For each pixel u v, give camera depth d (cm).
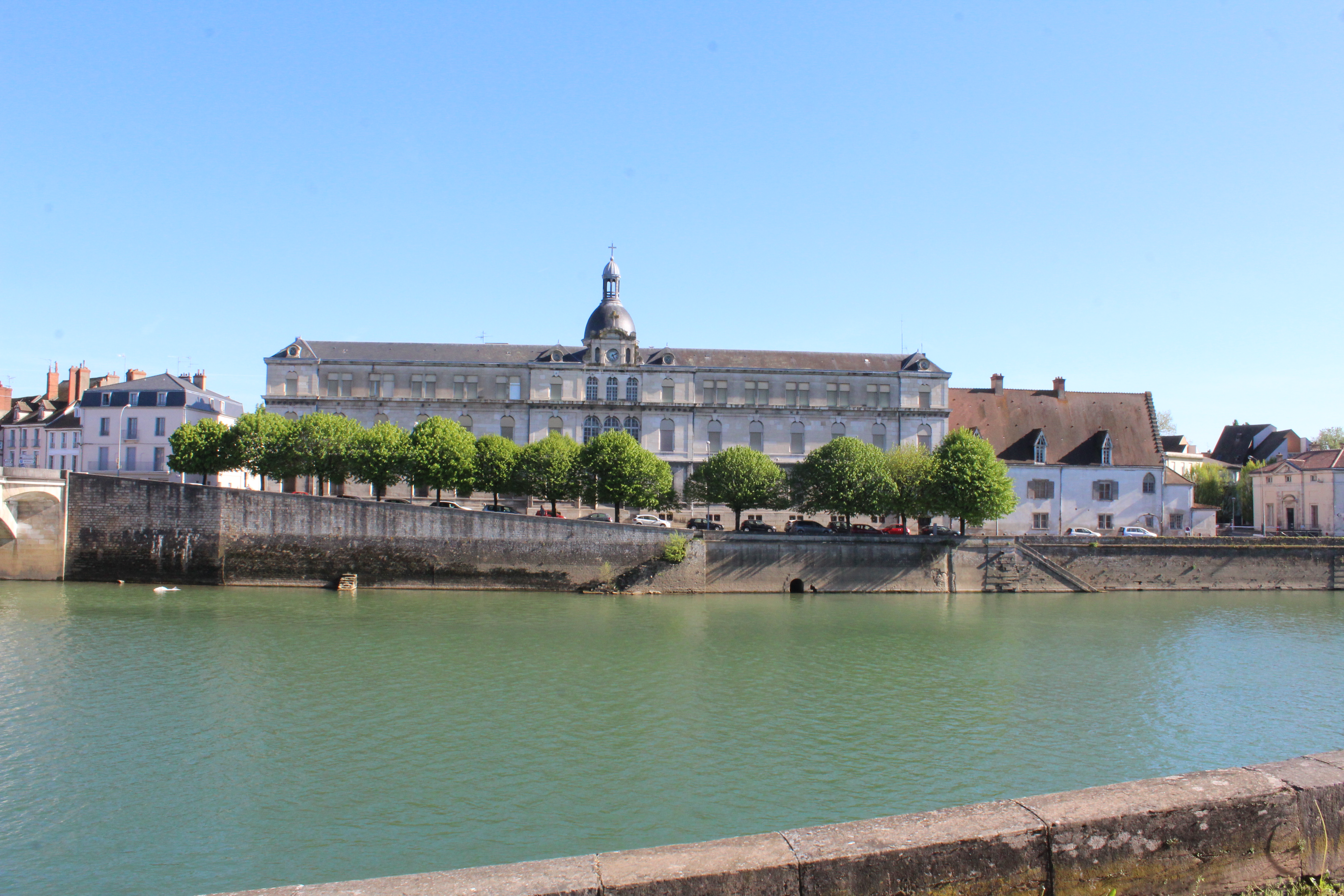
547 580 6581
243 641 4500
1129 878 807
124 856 2250
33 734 3080
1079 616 5762
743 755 2981
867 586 6838
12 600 5575
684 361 8869
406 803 2569
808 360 9062
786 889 739
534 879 708
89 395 8731
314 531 6469
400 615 5319
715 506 8456
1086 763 2956
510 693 3653
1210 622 5553
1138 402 9069
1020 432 8819
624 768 2853
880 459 7281
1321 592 7088
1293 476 8725
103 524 6475
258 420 7119
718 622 5331
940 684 3919
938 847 769
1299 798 853
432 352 8812
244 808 2523
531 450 7356
